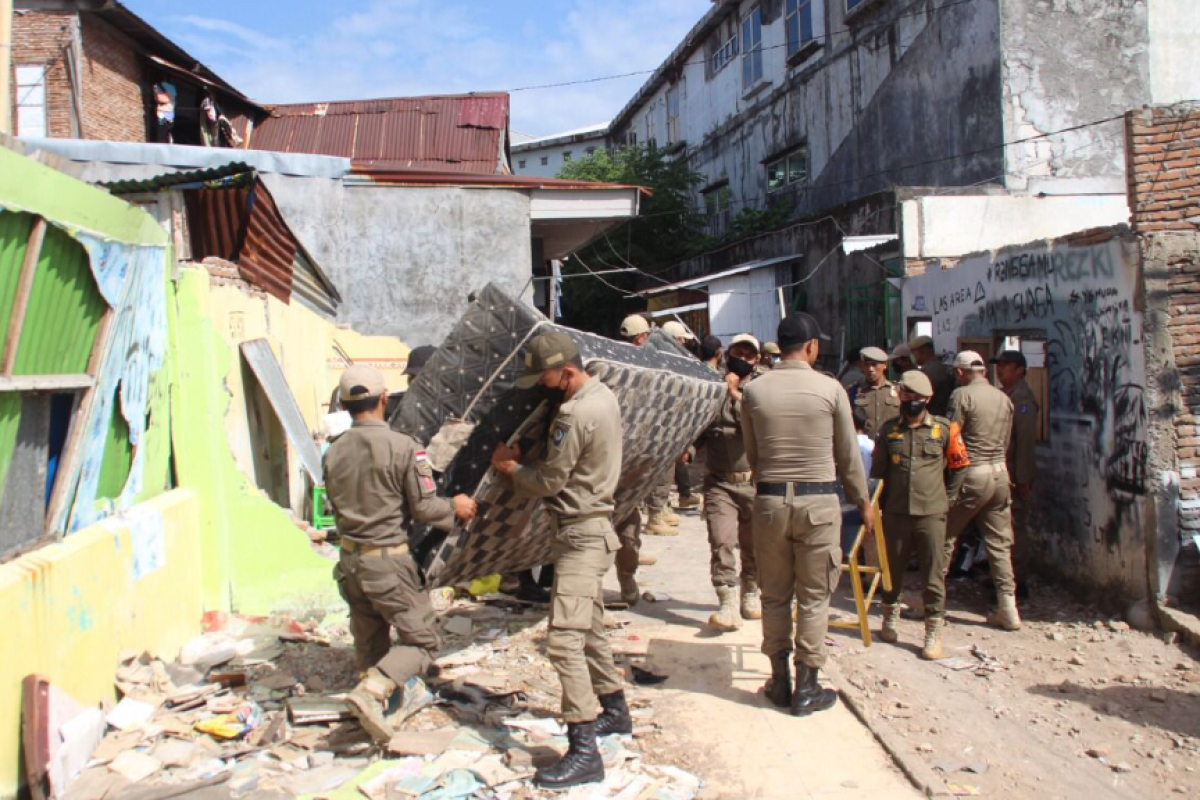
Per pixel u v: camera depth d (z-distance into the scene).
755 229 21.84
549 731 4.54
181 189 8.29
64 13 14.23
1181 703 5.30
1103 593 7.07
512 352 4.75
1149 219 6.60
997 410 6.67
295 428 7.34
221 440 6.06
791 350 5.05
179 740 4.30
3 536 3.84
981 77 14.71
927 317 10.99
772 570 5.00
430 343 12.16
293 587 6.13
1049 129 14.23
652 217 26.75
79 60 14.25
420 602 4.46
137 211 4.84
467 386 4.83
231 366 6.51
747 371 6.23
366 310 12.09
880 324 14.33
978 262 9.28
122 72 15.70
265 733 4.43
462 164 17.23
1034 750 4.70
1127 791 4.27
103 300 4.46
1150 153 6.59
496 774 4.03
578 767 3.98
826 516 4.84
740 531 6.43
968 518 6.66
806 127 21.94
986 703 5.34
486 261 12.23
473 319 4.84
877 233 14.98
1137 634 6.45
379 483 4.34
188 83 17.30
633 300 28.95
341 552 4.51
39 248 3.77
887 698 5.35
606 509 4.30
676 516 10.16
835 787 4.13
